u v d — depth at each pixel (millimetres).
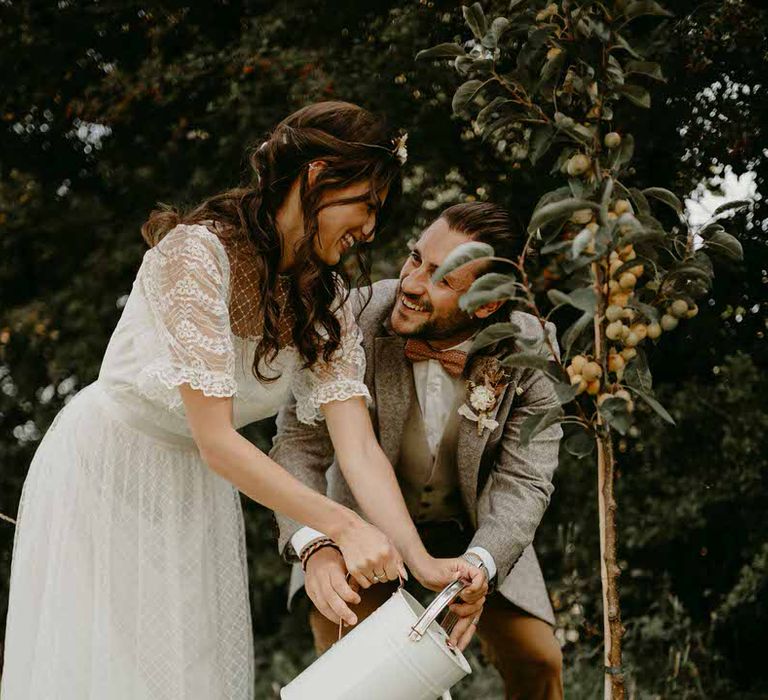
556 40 1782
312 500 1771
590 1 1755
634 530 4156
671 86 3268
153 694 1882
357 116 1836
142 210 5004
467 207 2168
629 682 3648
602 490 1768
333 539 1782
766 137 3330
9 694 1986
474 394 2219
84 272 5133
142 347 1880
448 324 2174
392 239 4309
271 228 1871
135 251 4941
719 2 3156
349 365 2098
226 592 2029
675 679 3859
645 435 4113
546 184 3977
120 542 1928
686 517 4086
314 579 1980
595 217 1728
